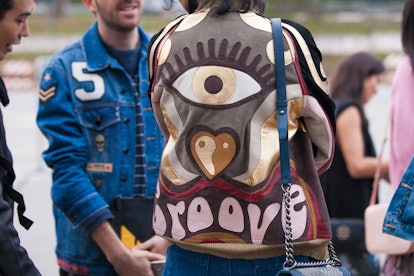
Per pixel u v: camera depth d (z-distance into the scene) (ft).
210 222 10.50
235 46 10.45
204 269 10.75
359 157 20.79
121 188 15.06
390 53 118.11
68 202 14.67
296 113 10.48
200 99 10.42
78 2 192.24
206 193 10.48
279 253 10.61
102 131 15.08
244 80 10.36
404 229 13.25
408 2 15.67
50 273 26.32
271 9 137.18
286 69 10.37
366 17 164.55
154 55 11.07
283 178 10.28
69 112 15.05
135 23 15.24
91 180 15.08
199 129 10.46
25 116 65.62
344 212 20.97
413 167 13.25
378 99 69.31
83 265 15.17
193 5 11.11
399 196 13.33
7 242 10.83
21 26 11.76
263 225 10.35
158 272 14.64
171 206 10.77
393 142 15.99
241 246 10.54
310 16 147.13
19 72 94.07
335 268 10.39
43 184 40.68
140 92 15.33
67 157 14.80
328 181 20.98
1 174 11.48
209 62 10.48
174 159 10.73
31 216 33.68
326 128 10.61
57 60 15.33
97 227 14.61
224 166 10.40
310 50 10.61
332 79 21.99
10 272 10.89
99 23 15.49
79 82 15.15
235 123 10.34
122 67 15.33
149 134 15.24
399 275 16.08
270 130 10.42
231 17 10.68
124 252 14.61
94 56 15.30
